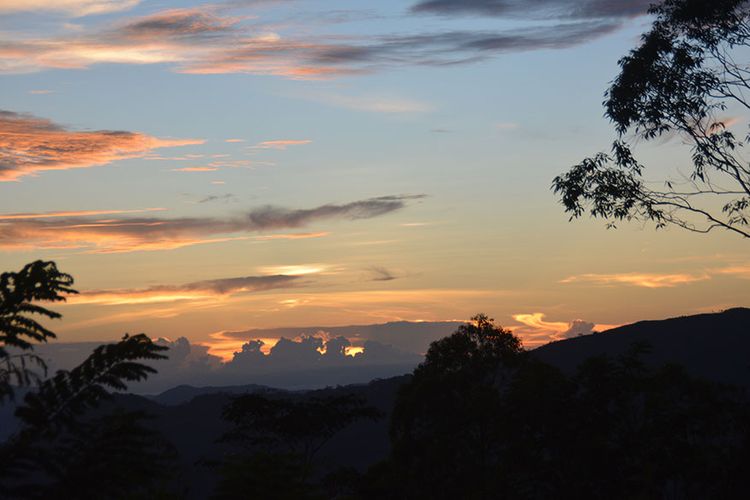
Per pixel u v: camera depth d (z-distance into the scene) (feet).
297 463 43.60
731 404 91.66
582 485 91.04
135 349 21.70
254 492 39.96
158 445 24.26
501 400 112.27
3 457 19.80
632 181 105.81
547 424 93.15
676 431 88.38
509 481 98.12
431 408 124.88
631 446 90.38
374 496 108.47
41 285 21.20
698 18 102.32
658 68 103.60
